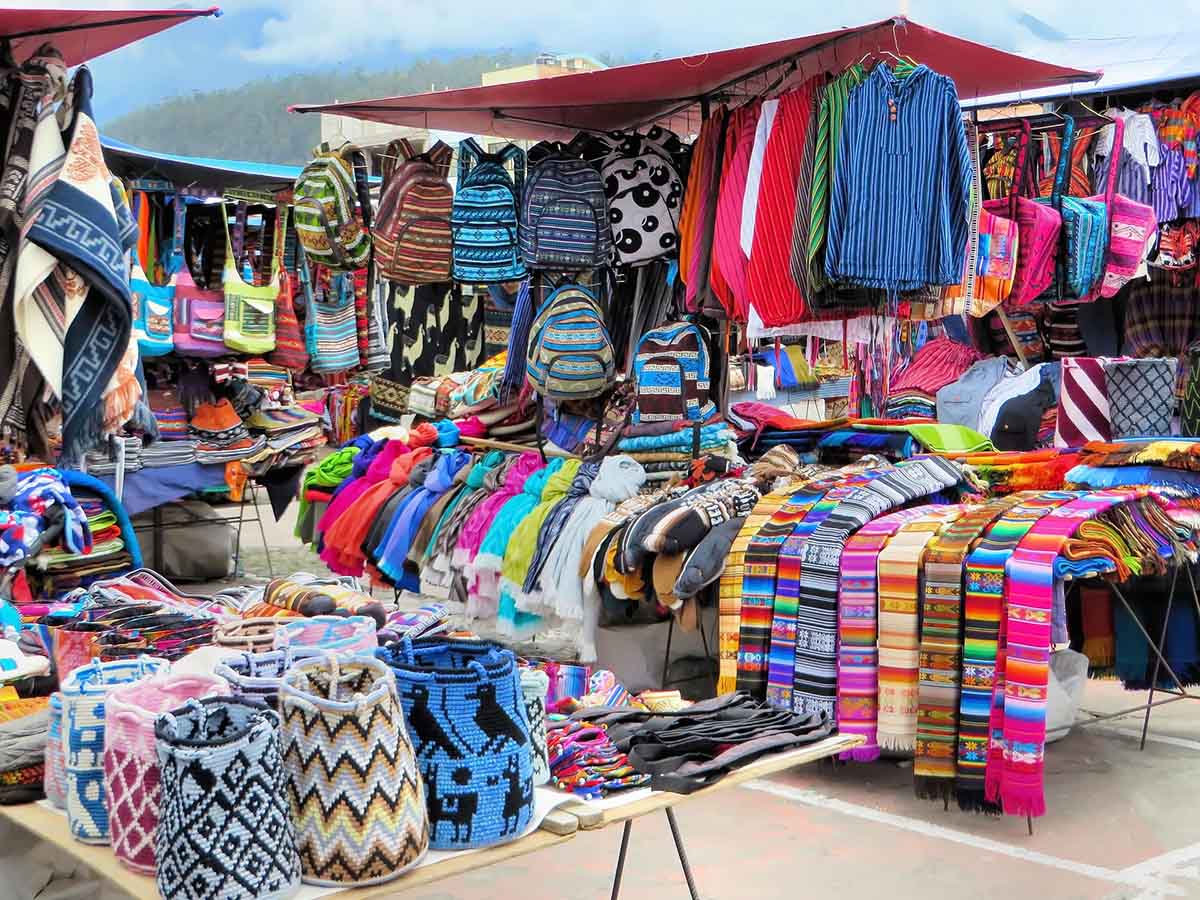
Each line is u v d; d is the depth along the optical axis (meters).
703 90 5.73
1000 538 3.85
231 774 1.69
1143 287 7.27
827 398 10.05
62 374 3.36
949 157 4.66
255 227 7.37
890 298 4.96
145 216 6.80
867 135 4.65
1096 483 4.50
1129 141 6.72
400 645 2.23
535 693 2.20
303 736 1.81
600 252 5.71
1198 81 6.86
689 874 2.70
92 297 3.41
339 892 1.78
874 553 4.03
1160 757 4.64
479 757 1.93
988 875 3.50
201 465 7.45
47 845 2.83
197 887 1.66
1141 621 4.82
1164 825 3.90
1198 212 6.98
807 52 5.19
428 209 6.46
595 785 2.20
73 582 4.00
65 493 3.74
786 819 4.03
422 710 1.93
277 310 7.42
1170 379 5.23
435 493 5.93
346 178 6.71
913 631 3.95
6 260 3.33
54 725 2.15
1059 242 6.20
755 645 4.26
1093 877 3.48
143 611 2.97
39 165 3.28
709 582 4.45
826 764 4.56
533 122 6.22
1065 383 5.53
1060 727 4.18
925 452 5.32
